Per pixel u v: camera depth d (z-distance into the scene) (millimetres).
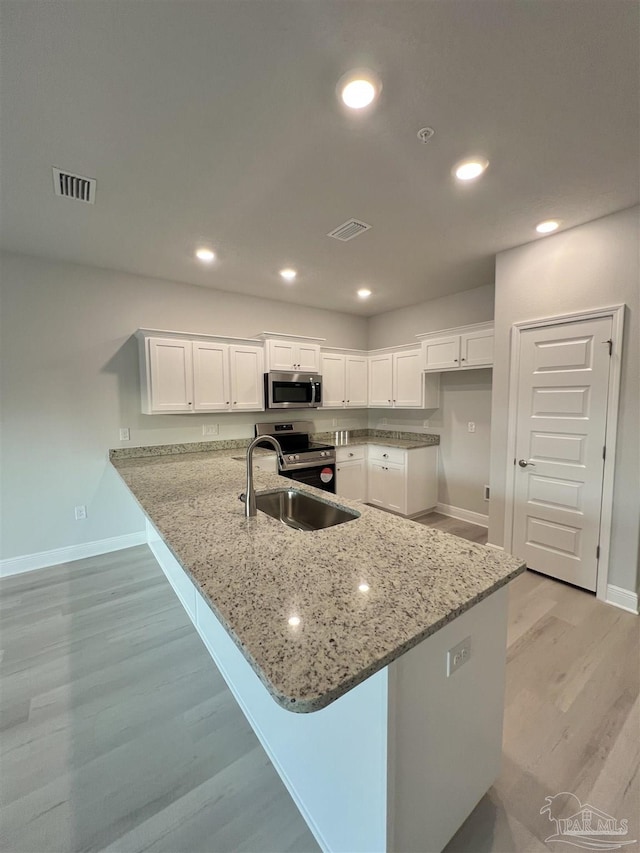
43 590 2773
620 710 1684
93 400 3320
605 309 2467
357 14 1140
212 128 1609
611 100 1474
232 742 1575
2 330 2926
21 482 3053
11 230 2533
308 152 1774
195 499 2051
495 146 1747
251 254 3008
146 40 1212
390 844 944
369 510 1841
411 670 946
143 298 3533
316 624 920
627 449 2457
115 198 2150
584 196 2191
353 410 5387
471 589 1094
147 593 2732
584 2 1112
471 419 4254
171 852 1193
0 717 1691
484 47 1253
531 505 2982
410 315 4797
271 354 4000
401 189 2094
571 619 2375
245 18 1146
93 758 1501
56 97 1420
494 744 1302
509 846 1188
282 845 1208
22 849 1206
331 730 1111
